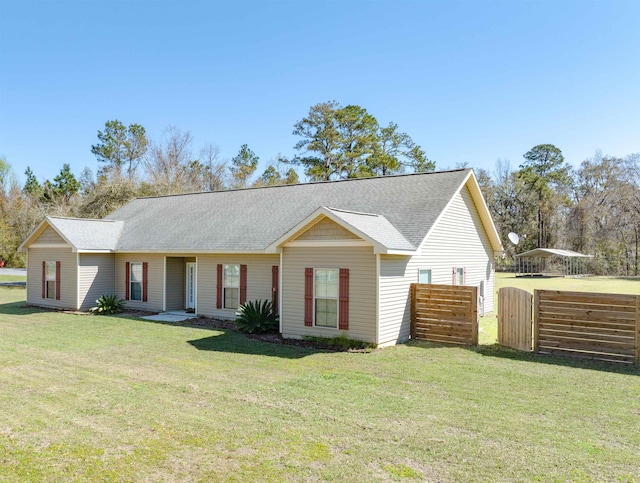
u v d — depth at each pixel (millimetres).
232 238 16438
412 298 13242
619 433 6082
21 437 5863
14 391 7863
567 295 10836
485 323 16781
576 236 53844
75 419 6504
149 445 5613
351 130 45969
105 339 12742
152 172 46719
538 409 7055
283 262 13359
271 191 20438
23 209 47938
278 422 6414
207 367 9648
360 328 12000
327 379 8750
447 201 14805
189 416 6629
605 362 10211
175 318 16688
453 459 5250
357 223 12094
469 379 8805
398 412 6875
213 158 51406
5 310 19031
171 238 18250
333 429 6168
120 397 7523
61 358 10398
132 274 19234
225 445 5617
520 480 4750
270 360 10367
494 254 20875
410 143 48812
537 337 11211
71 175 58469
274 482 4691
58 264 19469
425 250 14312
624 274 50344
